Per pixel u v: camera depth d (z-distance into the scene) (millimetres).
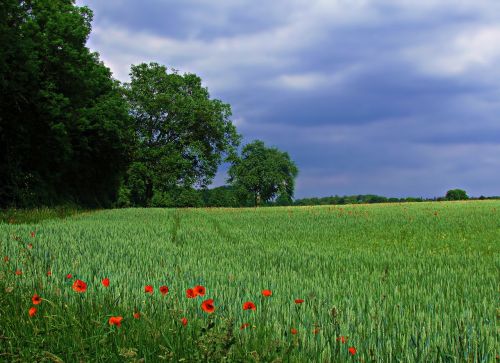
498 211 28688
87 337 3746
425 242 13047
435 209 33125
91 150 39656
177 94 59344
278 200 94875
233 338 3166
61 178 39344
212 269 7113
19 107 28391
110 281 5844
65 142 32594
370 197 87688
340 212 28250
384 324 3889
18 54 27141
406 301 4965
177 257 8484
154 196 57656
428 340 3420
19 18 30109
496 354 3297
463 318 4102
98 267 7109
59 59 30938
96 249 9531
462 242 12945
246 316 4211
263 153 93750
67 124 32281
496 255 9961
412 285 6094
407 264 8570
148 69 60375
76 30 32344
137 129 57500
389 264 8508
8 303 4992
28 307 4734
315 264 8164
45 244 9805
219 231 16031
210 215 27250
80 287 4742
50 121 30359
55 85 31266
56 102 30078
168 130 59219
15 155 30547
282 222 20906
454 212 28078
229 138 63188
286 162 94125
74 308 4633
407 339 3500
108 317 4246
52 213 24250
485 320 4160
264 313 4246
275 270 7129
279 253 9734
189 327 3924
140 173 56812
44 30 31156
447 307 4707
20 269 6723
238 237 13914
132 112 58219
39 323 4254
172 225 17938
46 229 13922
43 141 31625
